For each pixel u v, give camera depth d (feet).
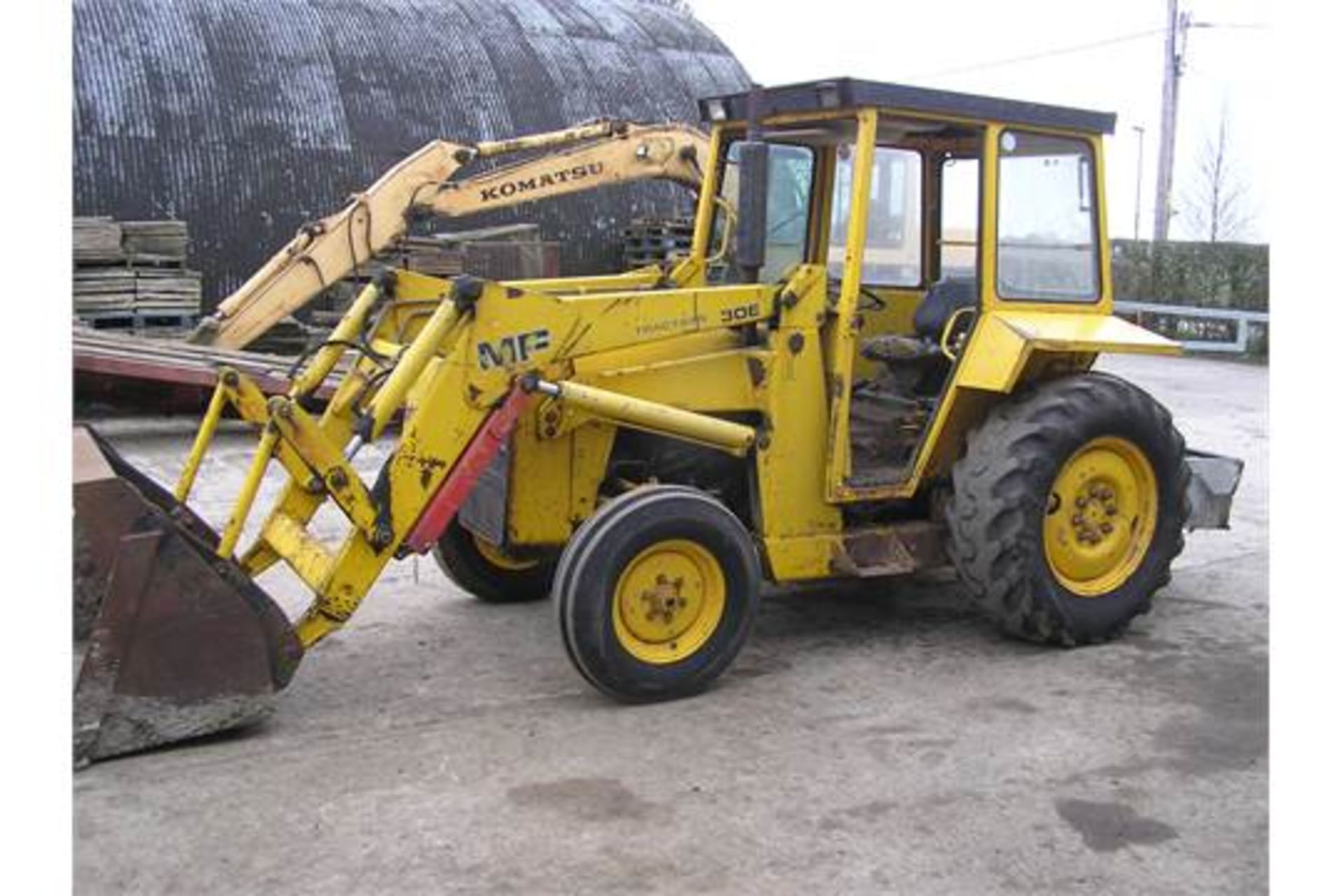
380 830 12.27
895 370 19.19
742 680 16.42
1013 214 17.75
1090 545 17.97
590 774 13.55
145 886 11.23
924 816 12.70
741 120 18.43
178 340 38.91
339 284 42.11
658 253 51.83
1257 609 19.75
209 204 44.39
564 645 15.26
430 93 50.21
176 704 13.93
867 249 19.34
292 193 45.93
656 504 15.29
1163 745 14.48
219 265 44.68
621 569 15.15
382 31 50.98
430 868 11.60
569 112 53.21
